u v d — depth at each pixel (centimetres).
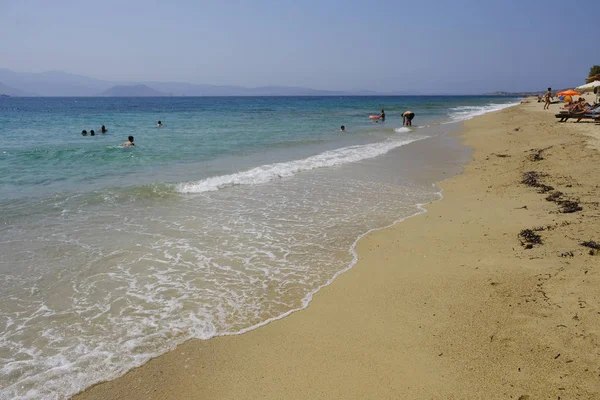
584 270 550
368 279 612
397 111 5803
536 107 4525
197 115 4947
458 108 6769
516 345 421
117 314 516
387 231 816
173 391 388
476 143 2066
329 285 599
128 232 796
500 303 504
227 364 426
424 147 1970
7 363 422
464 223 832
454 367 402
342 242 764
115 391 388
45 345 453
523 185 1095
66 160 1549
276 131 2755
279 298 562
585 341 407
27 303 536
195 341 465
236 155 1712
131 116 4759
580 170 1186
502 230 764
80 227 815
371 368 412
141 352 445
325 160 1590
